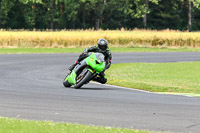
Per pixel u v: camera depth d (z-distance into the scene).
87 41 144.12
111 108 34.62
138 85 52.19
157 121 29.75
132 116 31.42
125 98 40.75
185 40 151.25
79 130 25.00
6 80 55.81
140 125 28.45
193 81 58.66
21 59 93.12
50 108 34.12
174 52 127.44
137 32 170.12
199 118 31.05
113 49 136.75
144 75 66.00
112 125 28.28
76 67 47.81
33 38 138.88
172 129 27.41
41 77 61.25
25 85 50.31
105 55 47.91
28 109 33.56
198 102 39.19
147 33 156.38
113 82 55.75
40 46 139.38
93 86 51.38
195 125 28.62
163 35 151.88
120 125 28.33
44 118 30.14
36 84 51.78
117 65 84.50
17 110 33.09
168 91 48.41
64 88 48.09
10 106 34.78
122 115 31.72
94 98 40.12
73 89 47.25
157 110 34.06
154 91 48.56
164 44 150.62
